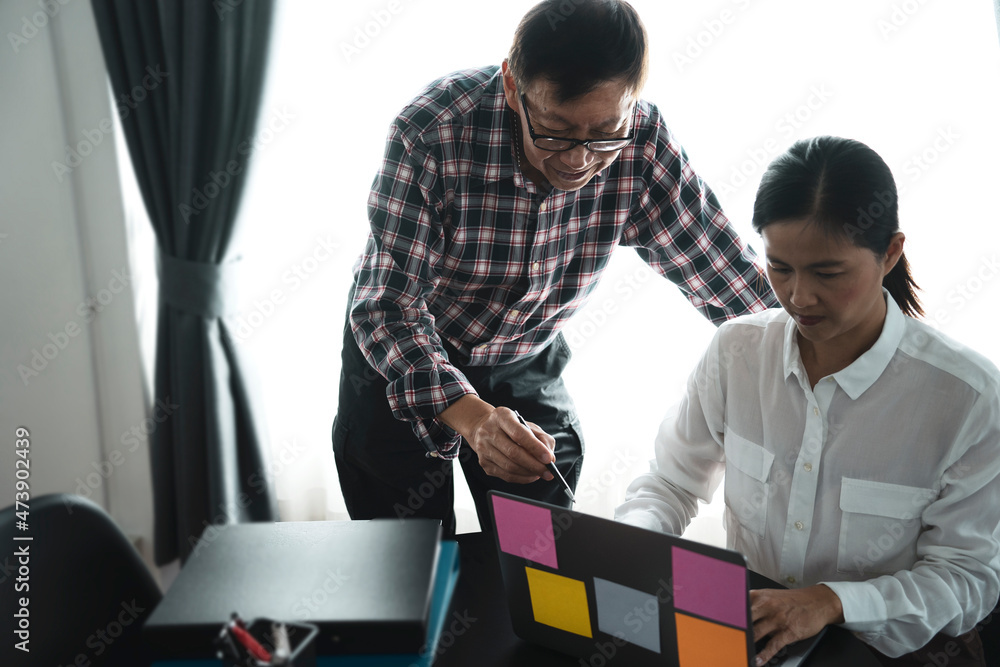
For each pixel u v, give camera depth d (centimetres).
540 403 150
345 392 147
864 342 98
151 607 110
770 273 94
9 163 204
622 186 131
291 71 198
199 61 184
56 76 199
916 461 97
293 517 223
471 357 140
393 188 123
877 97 183
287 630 66
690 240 137
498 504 82
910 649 95
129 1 185
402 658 70
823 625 88
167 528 215
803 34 182
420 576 76
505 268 131
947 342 97
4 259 210
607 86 99
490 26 190
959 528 96
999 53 178
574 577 81
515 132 120
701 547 71
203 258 198
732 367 109
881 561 100
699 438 115
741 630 73
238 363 205
